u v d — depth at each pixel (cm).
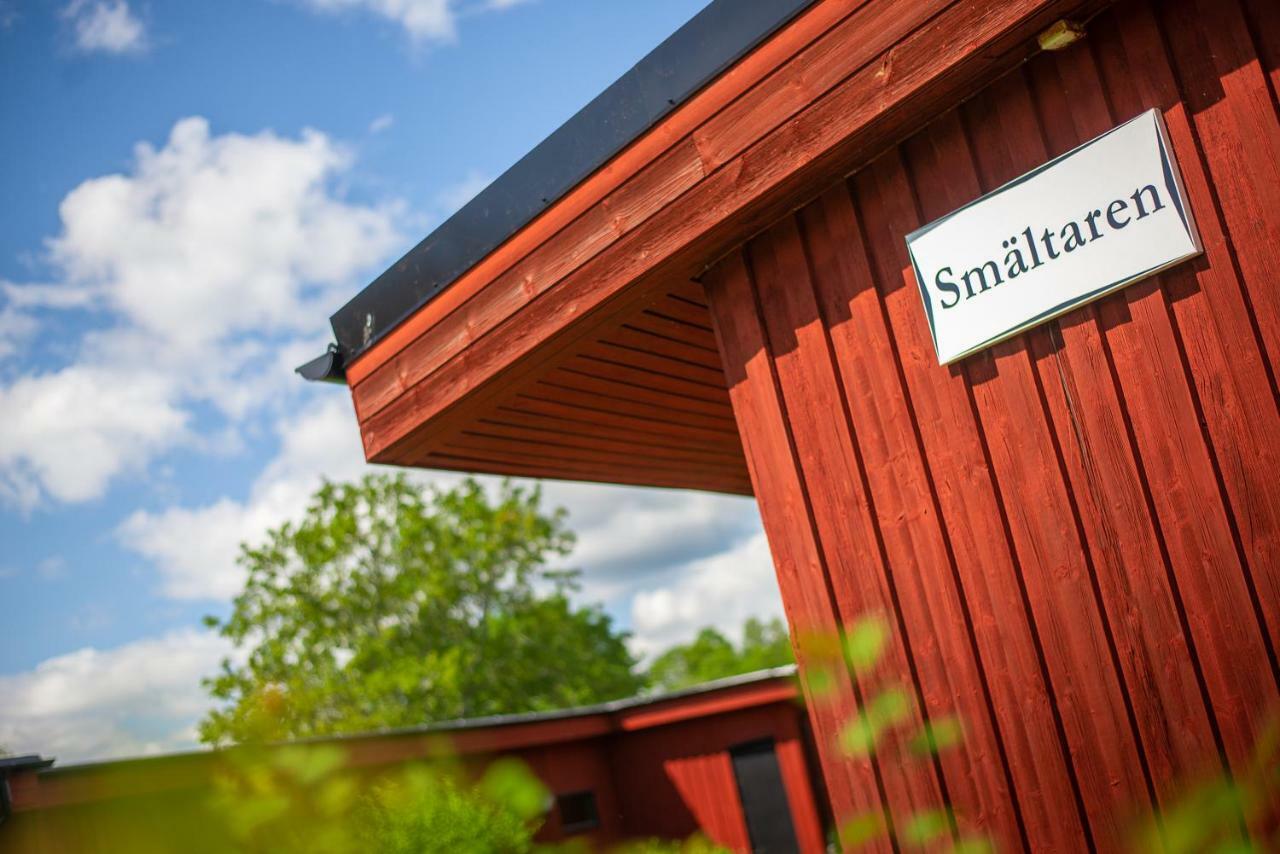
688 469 612
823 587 337
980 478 305
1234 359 262
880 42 293
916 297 318
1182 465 270
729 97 324
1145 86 276
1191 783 264
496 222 386
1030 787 292
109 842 69
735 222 334
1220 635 263
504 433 461
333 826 73
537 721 1259
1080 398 288
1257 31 261
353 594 2702
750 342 359
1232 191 262
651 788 1383
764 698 1310
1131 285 279
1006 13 272
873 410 328
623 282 348
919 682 315
